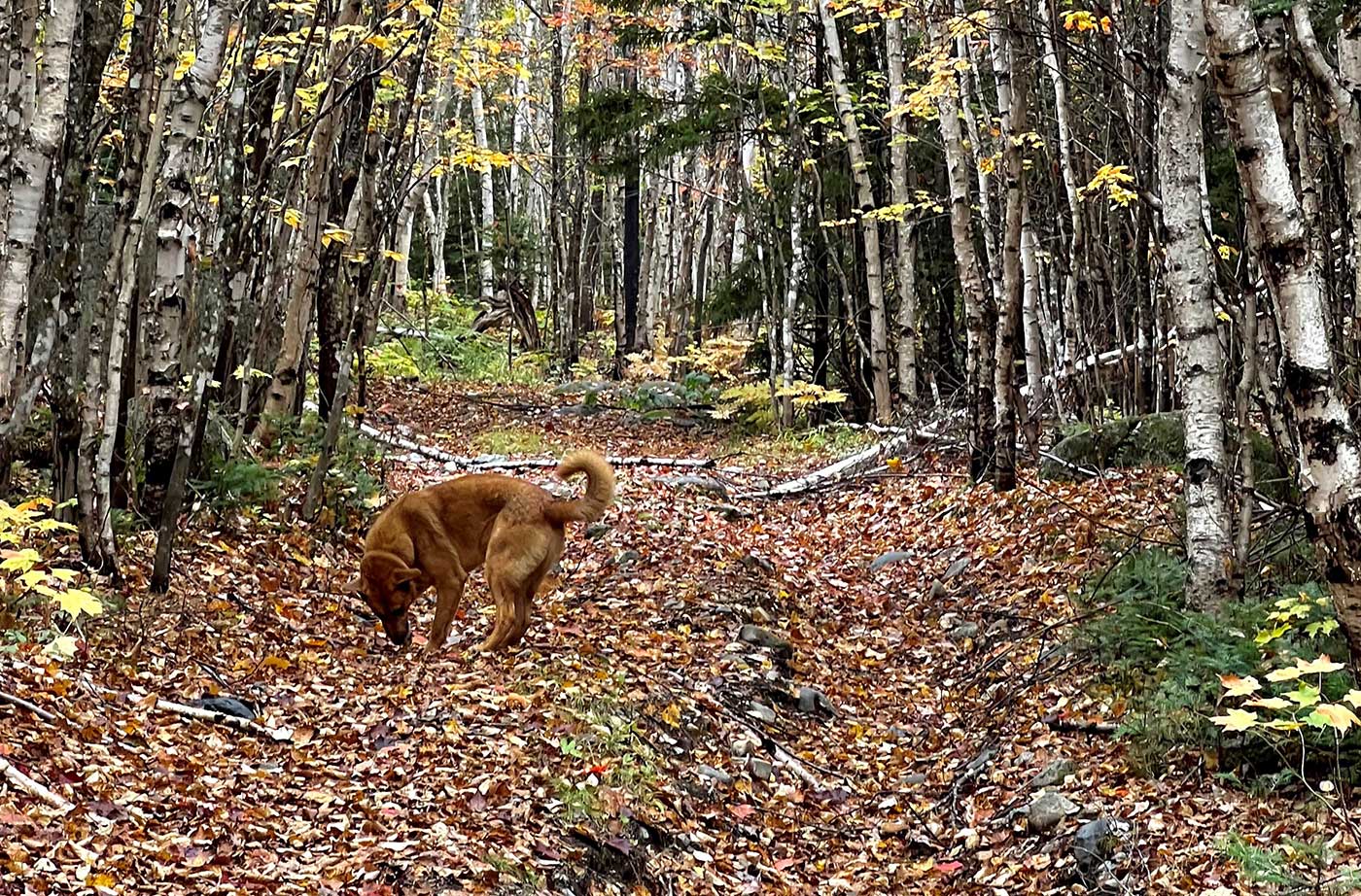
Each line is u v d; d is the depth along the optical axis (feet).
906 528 47.44
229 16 28.19
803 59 87.10
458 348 99.04
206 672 24.25
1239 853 18.02
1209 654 24.95
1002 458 46.26
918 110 50.72
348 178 46.16
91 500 26.27
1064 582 35.27
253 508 34.30
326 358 46.42
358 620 30.32
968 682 31.35
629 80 100.07
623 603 34.22
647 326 112.47
